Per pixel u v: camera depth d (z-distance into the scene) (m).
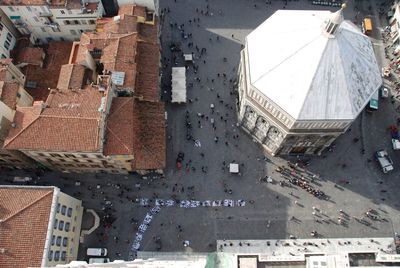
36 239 73.12
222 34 123.19
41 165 98.06
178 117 109.38
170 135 106.75
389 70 116.81
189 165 103.00
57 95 88.75
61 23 108.88
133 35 99.69
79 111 85.88
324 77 84.94
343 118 86.25
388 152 106.75
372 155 106.00
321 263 64.88
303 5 129.75
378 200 100.12
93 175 101.62
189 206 98.31
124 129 89.19
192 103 111.44
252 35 95.50
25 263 70.94
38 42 116.62
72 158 91.44
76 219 92.00
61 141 84.56
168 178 101.38
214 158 104.25
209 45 120.94
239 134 107.88
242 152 105.38
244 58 99.00
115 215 97.12
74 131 84.62
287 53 87.62
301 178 102.06
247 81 93.88
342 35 85.56
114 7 114.38
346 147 106.69
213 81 114.88
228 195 99.69
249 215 97.69
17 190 77.25
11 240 71.50
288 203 99.06
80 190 99.75
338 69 85.06
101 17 107.56
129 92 96.12
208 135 107.19
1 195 76.00
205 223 96.75
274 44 90.12
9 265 70.19
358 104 87.94
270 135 100.19
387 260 66.00
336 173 103.06
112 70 94.75
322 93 85.31
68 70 96.19
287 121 89.31
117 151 87.56
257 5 129.25
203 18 125.94
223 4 129.00
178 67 113.19
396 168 104.62
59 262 81.50
